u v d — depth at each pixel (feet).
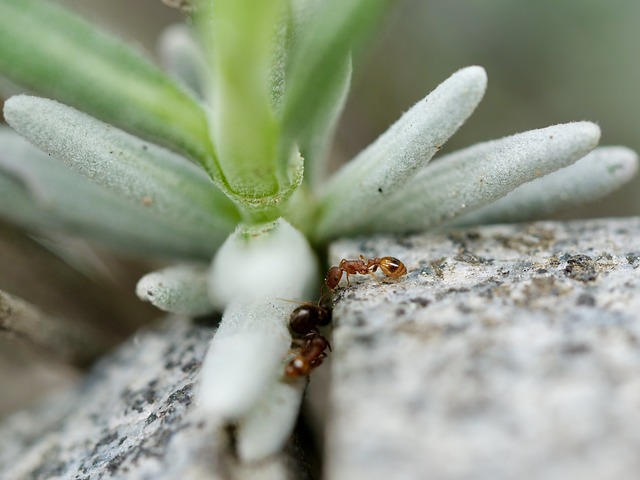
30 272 0.15
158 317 0.16
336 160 0.18
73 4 0.19
